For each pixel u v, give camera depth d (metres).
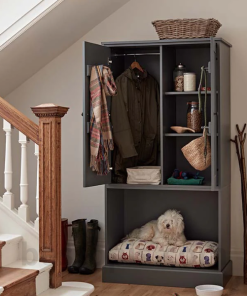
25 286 3.32
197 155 4.21
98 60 4.24
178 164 4.73
